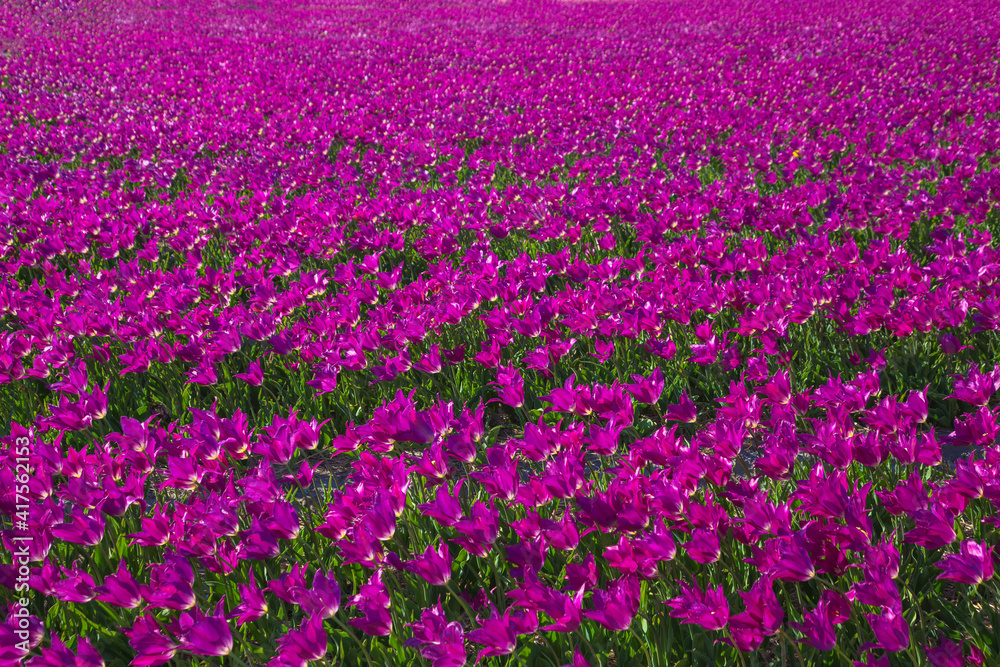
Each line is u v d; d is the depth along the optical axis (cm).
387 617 254
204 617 257
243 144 1212
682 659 271
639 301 520
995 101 1277
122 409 503
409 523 326
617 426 343
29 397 489
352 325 522
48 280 638
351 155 1141
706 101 1496
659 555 261
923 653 248
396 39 2767
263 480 306
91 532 298
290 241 732
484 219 779
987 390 331
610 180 988
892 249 675
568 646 280
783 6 3444
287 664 238
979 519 301
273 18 3556
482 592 305
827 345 516
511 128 1242
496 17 3466
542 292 587
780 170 927
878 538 323
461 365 523
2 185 981
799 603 287
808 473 352
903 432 318
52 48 2623
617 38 2655
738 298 493
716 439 317
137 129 1302
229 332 496
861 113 1236
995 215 726
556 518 360
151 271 647
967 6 3055
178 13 3759
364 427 342
